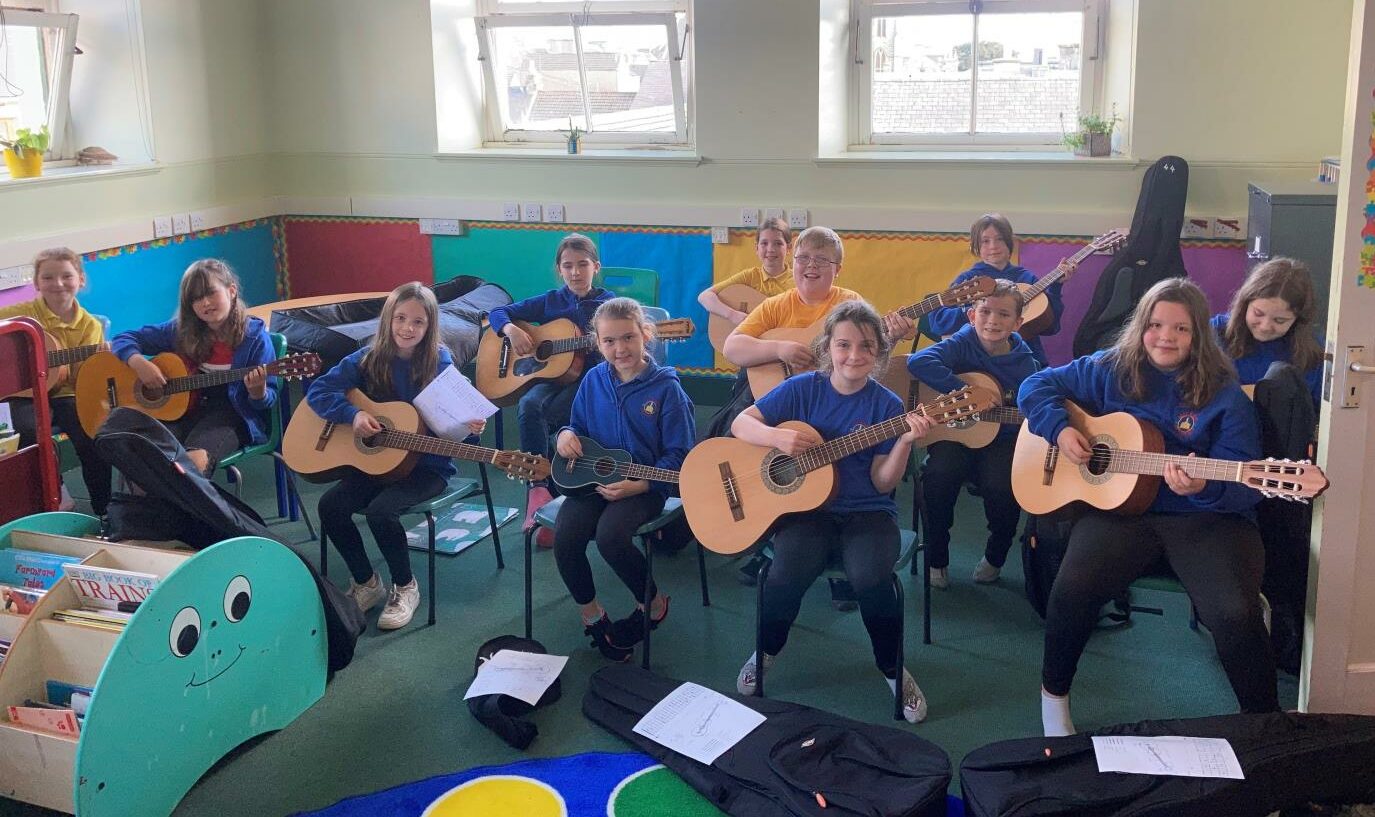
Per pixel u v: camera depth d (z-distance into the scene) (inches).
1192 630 132.3
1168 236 181.3
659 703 113.0
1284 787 94.4
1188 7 180.7
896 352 203.0
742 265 212.8
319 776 107.8
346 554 138.0
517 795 103.5
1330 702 105.7
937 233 201.0
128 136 204.1
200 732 104.7
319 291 240.7
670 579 147.9
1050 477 114.8
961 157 197.9
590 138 228.7
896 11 205.9
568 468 128.2
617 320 127.7
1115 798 91.7
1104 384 113.1
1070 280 195.6
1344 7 175.0
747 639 132.2
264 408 156.7
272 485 183.3
